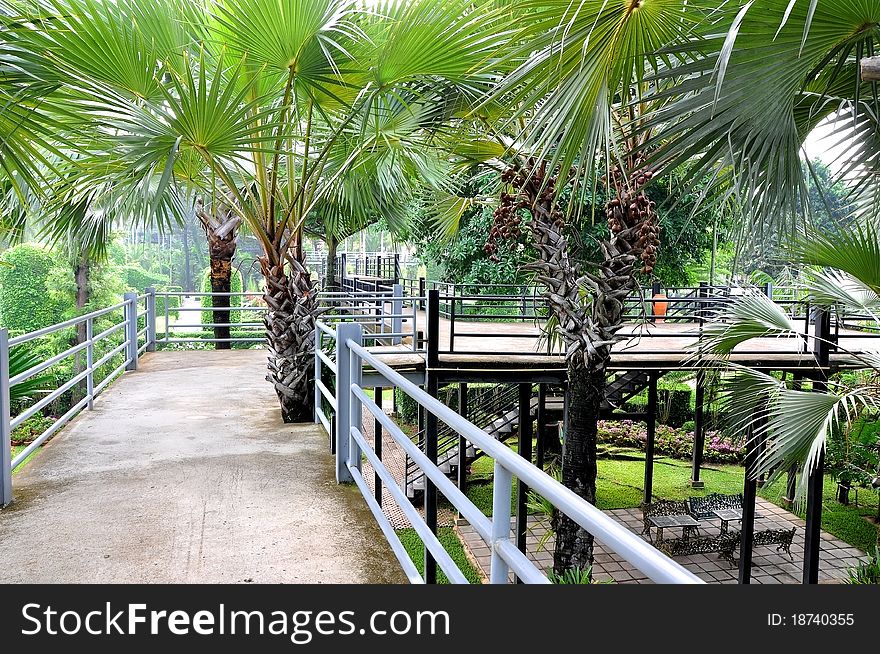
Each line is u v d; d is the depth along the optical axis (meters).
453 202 8.34
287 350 5.96
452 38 4.49
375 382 7.24
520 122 5.37
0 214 5.31
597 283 6.06
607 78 3.04
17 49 3.60
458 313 15.95
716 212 3.76
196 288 51.50
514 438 13.67
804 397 5.20
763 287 9.04
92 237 7.74
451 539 8.59
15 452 10.97
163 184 4.11
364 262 23.36
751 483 7.68
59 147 5.17
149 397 6.92
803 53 2.76
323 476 4.24
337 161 6.40
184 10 5.12
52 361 4.68
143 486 4.01
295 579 2.79
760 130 3.01
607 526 1.13
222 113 4.28
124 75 4.27
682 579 0.93
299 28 4.74
